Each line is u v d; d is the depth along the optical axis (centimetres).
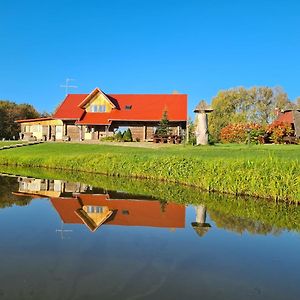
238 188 1438
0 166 2738
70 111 4359
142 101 4456
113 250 714
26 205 1178
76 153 2788
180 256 694
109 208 1155
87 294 518
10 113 7162
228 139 3697
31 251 695
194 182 1667
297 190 1263
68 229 868
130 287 546
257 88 6262
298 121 3769
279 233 880
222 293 538
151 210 1136
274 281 586
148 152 2398
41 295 509
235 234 866
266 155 1820
